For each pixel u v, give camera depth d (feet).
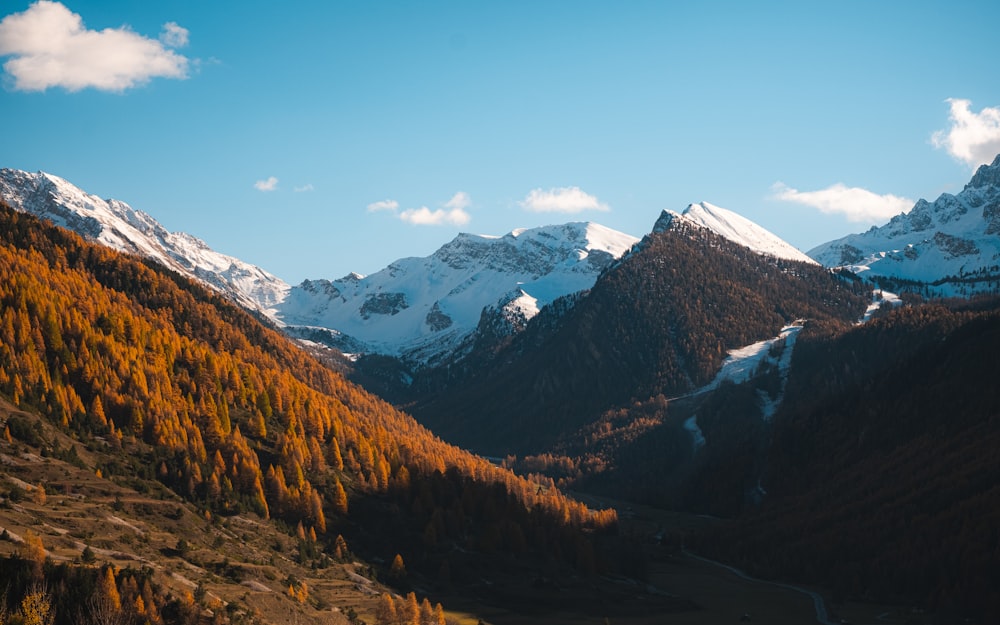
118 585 548.31
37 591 516.73
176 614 553.64
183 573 633.61
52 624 500.74
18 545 567.59
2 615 494.59
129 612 529.86
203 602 582.76
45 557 554.46
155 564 629.51
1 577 521.24
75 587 531.09
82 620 512.63
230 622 570.05
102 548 624.59
